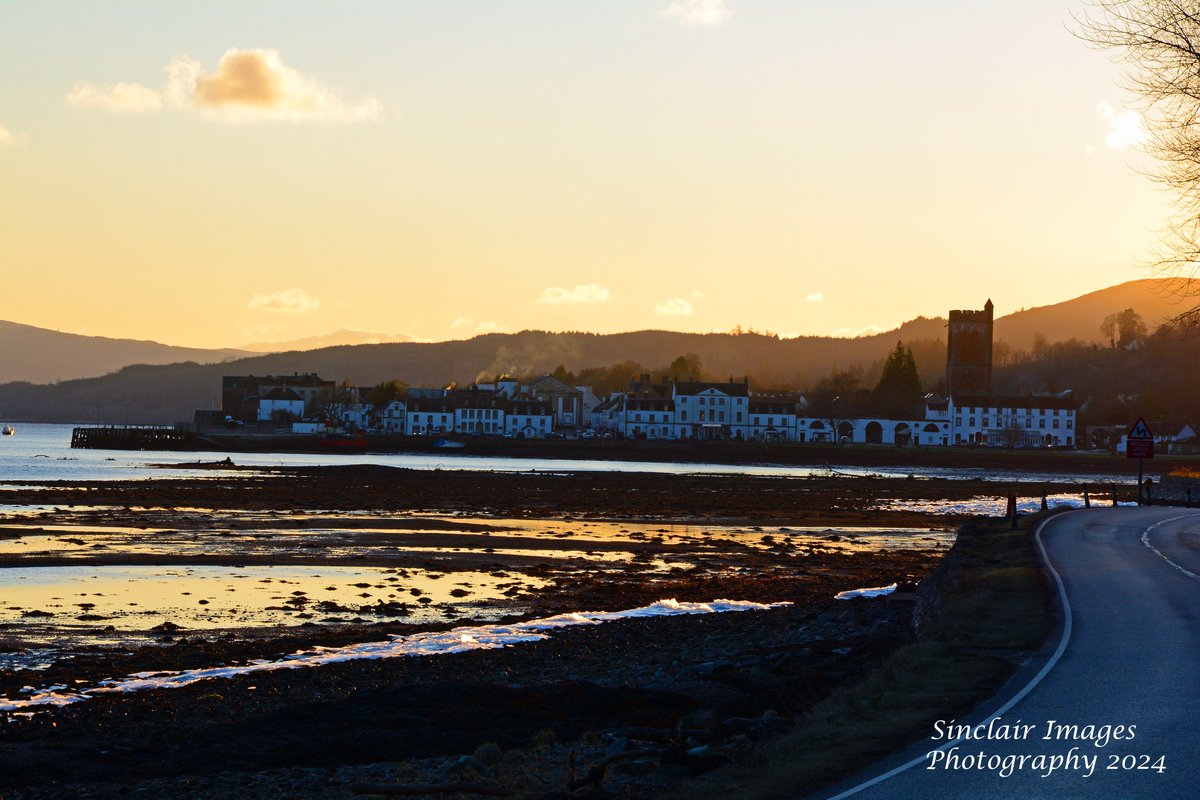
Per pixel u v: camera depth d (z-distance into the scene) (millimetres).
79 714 23969
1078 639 22203
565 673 28125
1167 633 22719
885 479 137750
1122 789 12430
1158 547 40688
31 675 27891
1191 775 12883
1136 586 30141
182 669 28969
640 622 36406
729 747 18078
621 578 48938
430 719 23172
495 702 24484
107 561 49875
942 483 131625
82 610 37844
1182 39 35188
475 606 40531
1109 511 61156
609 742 20609
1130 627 23547
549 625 36312
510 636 34062
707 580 48375
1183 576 32281
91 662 29500
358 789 17812
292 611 38500
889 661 21984
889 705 17562
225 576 46469
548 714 23453
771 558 57531
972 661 20625
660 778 16562
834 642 29578
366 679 27469
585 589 45156
